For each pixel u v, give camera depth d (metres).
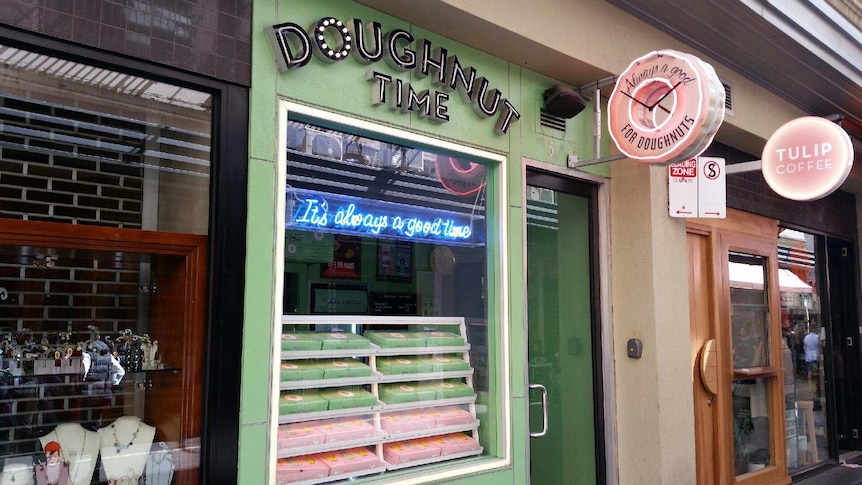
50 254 2.45
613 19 4.24
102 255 2.55
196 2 2.70
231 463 2.67
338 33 3.07
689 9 4.36
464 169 3.80
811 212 6.84
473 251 3.83
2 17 2.24
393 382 3.46
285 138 2.93
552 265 4.30
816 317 7.07
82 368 2.49
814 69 5.28
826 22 5.12
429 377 3.61
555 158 4.21
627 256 4.47
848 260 7.62
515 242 3.88
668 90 3.37
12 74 2.35
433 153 3.67
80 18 2.41
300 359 3.09
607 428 4.41
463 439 3.70
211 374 2.67
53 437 2.42
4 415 2.33
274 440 2.80
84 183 2.49
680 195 4.48
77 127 2.48
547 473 4.15
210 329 2.68
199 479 2.61
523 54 3.89
